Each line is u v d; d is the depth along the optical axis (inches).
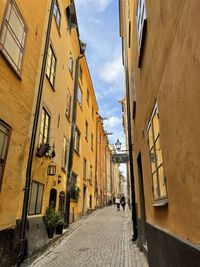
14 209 236.2
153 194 189.3
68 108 531.8
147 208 229.6
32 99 295.3
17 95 252.8
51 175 354.3
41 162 322.0
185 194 100.2
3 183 218.5
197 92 81.4
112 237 386.0
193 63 84.2
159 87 146.3
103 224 540.7
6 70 229.1
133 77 343.6
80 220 601.0
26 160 271.0
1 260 197.6
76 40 636.1
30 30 295.4
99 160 1182.3
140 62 235.3
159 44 143.1
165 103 131.0
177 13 103.0
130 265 230.1
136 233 354.6
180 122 103.5
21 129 261.3
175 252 113.4
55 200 377.4
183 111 98.5
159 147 156.1
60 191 430.9
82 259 257.6
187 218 98.4
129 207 1058.7
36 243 266.1
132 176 401.1
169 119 123.0
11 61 241.0
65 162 491.5
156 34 151.6
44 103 350.0
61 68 465.4
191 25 85.1
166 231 138.1
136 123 319.6
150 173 202.1
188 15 88.3
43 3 350.9
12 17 246.4
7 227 219.3
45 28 355.6
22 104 265.3
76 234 414.3
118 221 597.3
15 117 247.1
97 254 278.8
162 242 145.3
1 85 219.0
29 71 288.2
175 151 113.3
